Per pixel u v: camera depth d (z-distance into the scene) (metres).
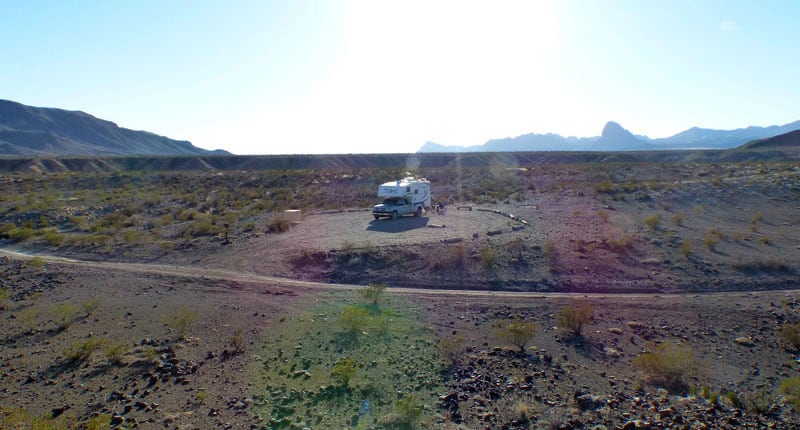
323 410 9.45
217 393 10.30
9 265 23.72
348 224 33.50
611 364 12.39
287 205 45.91
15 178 69.88
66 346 13.21
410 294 19.03
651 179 57.00
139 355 12.48
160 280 20.80
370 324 15.01
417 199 37.41
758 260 22.02
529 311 16.83
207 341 13.59
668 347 12.59
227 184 64.75
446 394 10.25
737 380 11.43
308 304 17.48
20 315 16.00
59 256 26.69
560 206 38.44
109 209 42.91
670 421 8.84
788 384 10.52
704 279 20.55
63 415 9.38
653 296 18.95
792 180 42.19
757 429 8.50
